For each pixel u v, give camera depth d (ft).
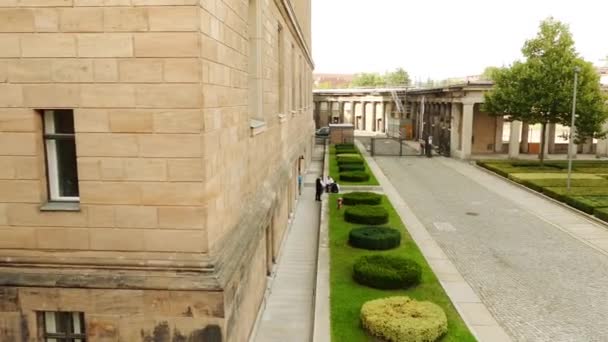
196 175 32.09
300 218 97.86
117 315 33.40
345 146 209.36
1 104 32.35
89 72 31.50
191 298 32.96
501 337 46.06
